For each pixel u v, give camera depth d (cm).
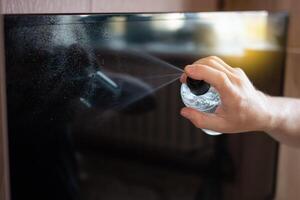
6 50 49
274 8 107
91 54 59
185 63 76
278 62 94
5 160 53
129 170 74
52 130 57
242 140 94
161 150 78
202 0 101
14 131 52
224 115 50
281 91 96
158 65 71
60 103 56
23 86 51
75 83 57
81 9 65
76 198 66
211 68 49
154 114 74
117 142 70
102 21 60
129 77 67
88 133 64
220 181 91
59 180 62
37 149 56
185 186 85
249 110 50
